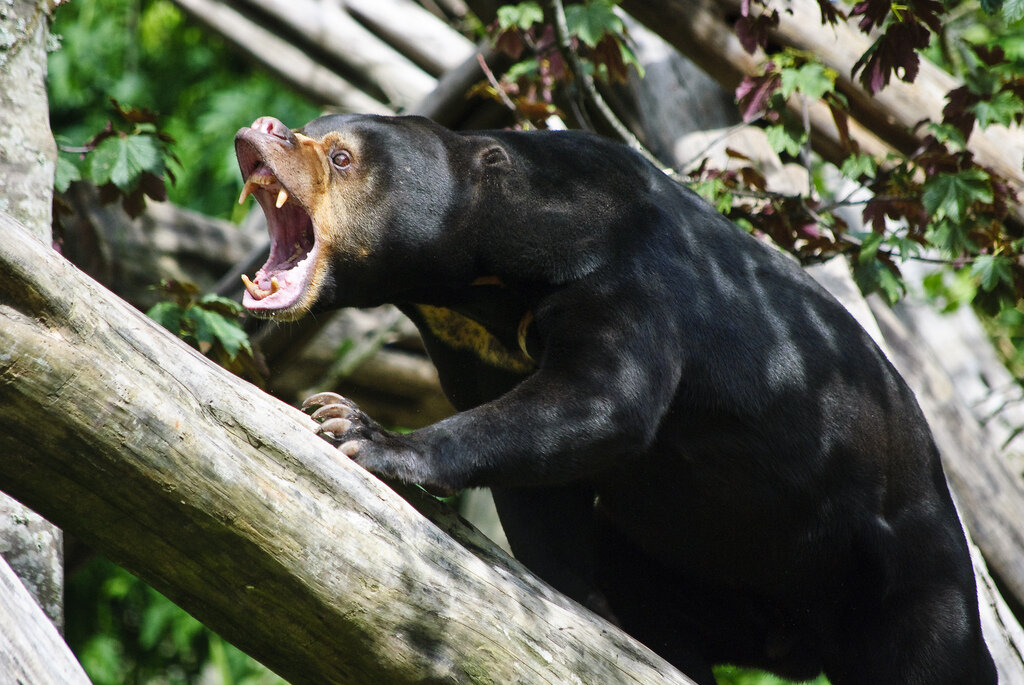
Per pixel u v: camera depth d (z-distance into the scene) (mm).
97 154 9602
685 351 7148
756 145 11875
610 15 10047
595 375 6613
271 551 5059
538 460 6305
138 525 4918
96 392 4672
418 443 5988
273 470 5082
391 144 7191
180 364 4961
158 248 13734
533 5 10617
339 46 14977
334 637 5281
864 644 7664
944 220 9836
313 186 6895
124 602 17531
